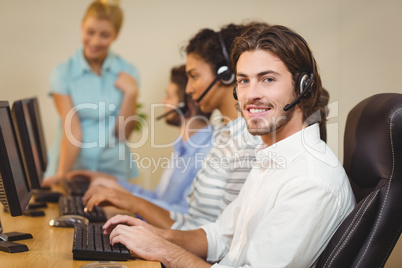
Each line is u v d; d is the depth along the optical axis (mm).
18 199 1543
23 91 4344
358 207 1356
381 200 1350
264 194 1482
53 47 4328
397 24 4148
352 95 4191
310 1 4289
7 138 1684
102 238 1561
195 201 2074
